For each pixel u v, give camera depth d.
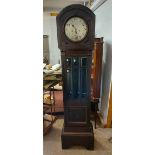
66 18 1.91
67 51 2.01
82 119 2.16
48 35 5.02
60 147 2.22
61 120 2.96
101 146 2.24
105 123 2.73
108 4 2.65
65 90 2.10
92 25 1.92
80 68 2.06
